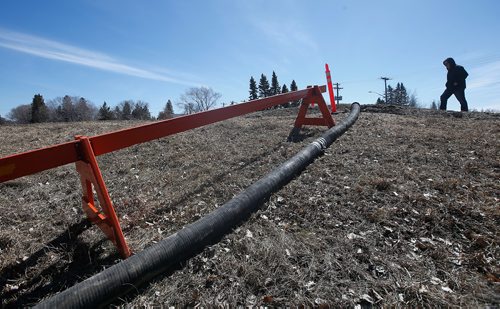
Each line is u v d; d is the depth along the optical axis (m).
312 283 1.98
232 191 3.46
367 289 1.92
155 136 2.93
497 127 5.71
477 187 3.14
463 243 2.32
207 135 6.22
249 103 4.37
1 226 2.93
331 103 9.09
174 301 1.92
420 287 1.90
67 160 2.31
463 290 1.88
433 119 7.05
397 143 4.86
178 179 3.98
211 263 2.24
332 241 2.42
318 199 3.09
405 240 2.40
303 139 5.43
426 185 3.25
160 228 2.83
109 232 2.41
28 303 1.99
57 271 2.28
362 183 3.38
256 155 4.73
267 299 1.88
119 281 1.90
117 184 3.90
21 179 4.02
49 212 3.20
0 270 2.28
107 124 8.40
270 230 2.63
